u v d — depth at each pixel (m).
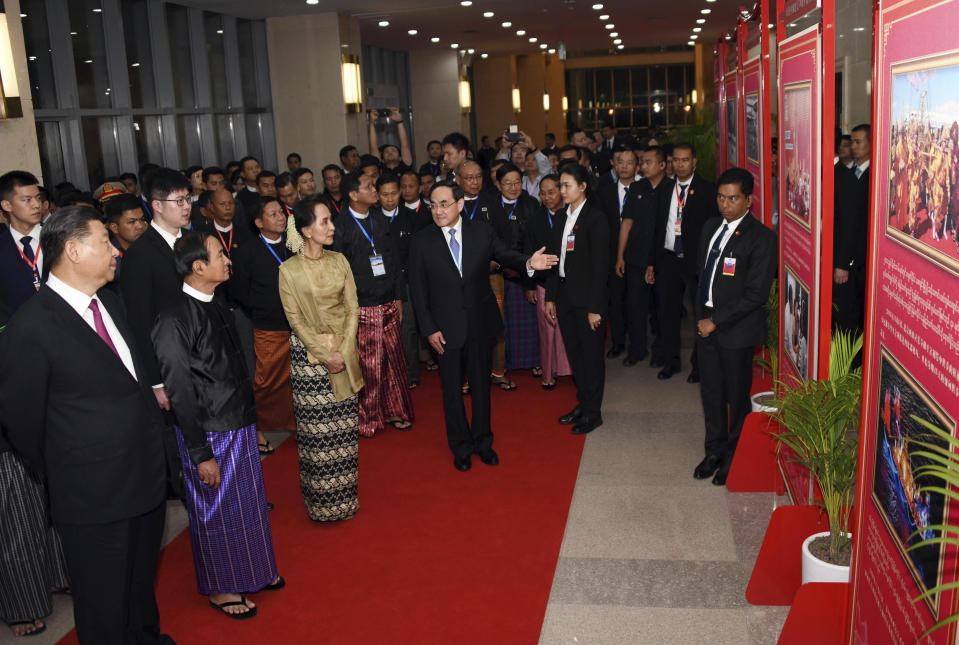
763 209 4.66
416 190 6.68
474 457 5.04
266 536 3.47
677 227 6.10
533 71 27.98
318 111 13.59
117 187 6.38
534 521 4.12
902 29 1.94
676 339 6.40
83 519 2.63
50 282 2.61
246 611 3.37
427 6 13.30
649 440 5.14
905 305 1.95
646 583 3.47
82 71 9.41
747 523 3.97
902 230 1.97
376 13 13.68
